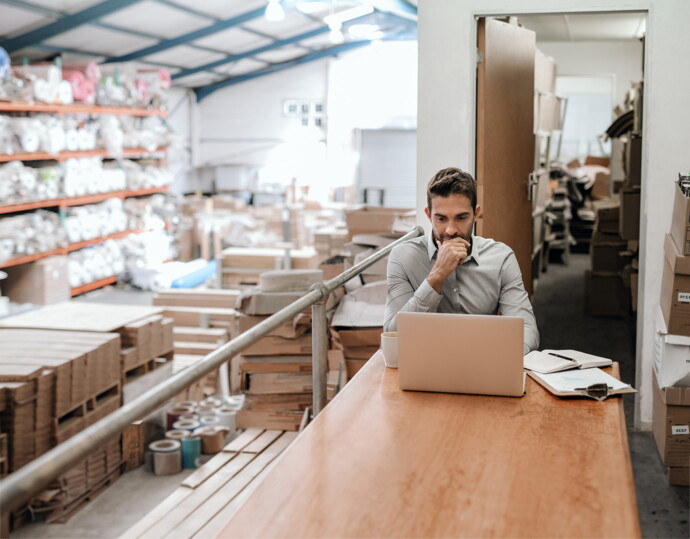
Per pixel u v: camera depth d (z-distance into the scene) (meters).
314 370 2.47
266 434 4.49
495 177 4.95
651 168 4.34
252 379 4.54
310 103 18.38
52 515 4.04
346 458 1.65
